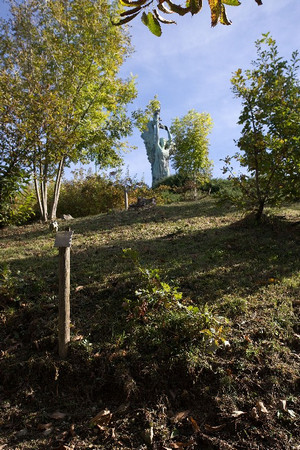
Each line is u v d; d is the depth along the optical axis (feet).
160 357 11.39
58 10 38.42
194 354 11.25
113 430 9.71
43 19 40.19
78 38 40.06
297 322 12.56
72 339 12.43
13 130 19.97
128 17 3.52
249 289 14.85
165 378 10.94
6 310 14.60
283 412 9.61
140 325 12.78
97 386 11.14
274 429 9.16
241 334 12.09
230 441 9.08
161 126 111.86
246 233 22.52
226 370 10.80
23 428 10.24
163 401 10.42
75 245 23.71
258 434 9.11
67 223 34.63
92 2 38.65
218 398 10.09
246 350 11.23
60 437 9.76
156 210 36.58
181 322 12.28
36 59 37.35
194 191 54.60
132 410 10.33
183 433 9.55
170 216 32.27
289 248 19.48
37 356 12.22
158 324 12.55
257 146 22.22
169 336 12.17
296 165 21.52
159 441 9.30
